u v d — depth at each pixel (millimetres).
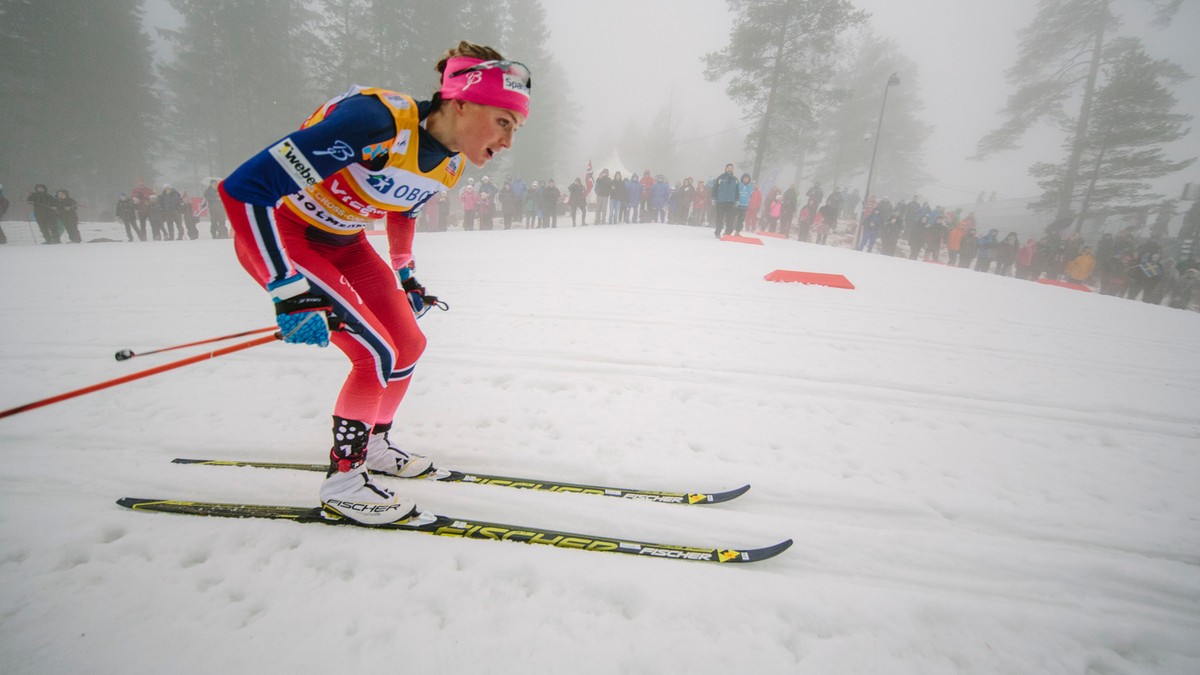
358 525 1543
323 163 1200
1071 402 2848
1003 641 1251
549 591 1322
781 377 3004
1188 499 1930
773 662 1140
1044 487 1970
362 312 1501
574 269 6414
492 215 15273
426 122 1405
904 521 1729
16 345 3381
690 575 1407
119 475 1823
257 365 3010
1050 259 13531
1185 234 15766
